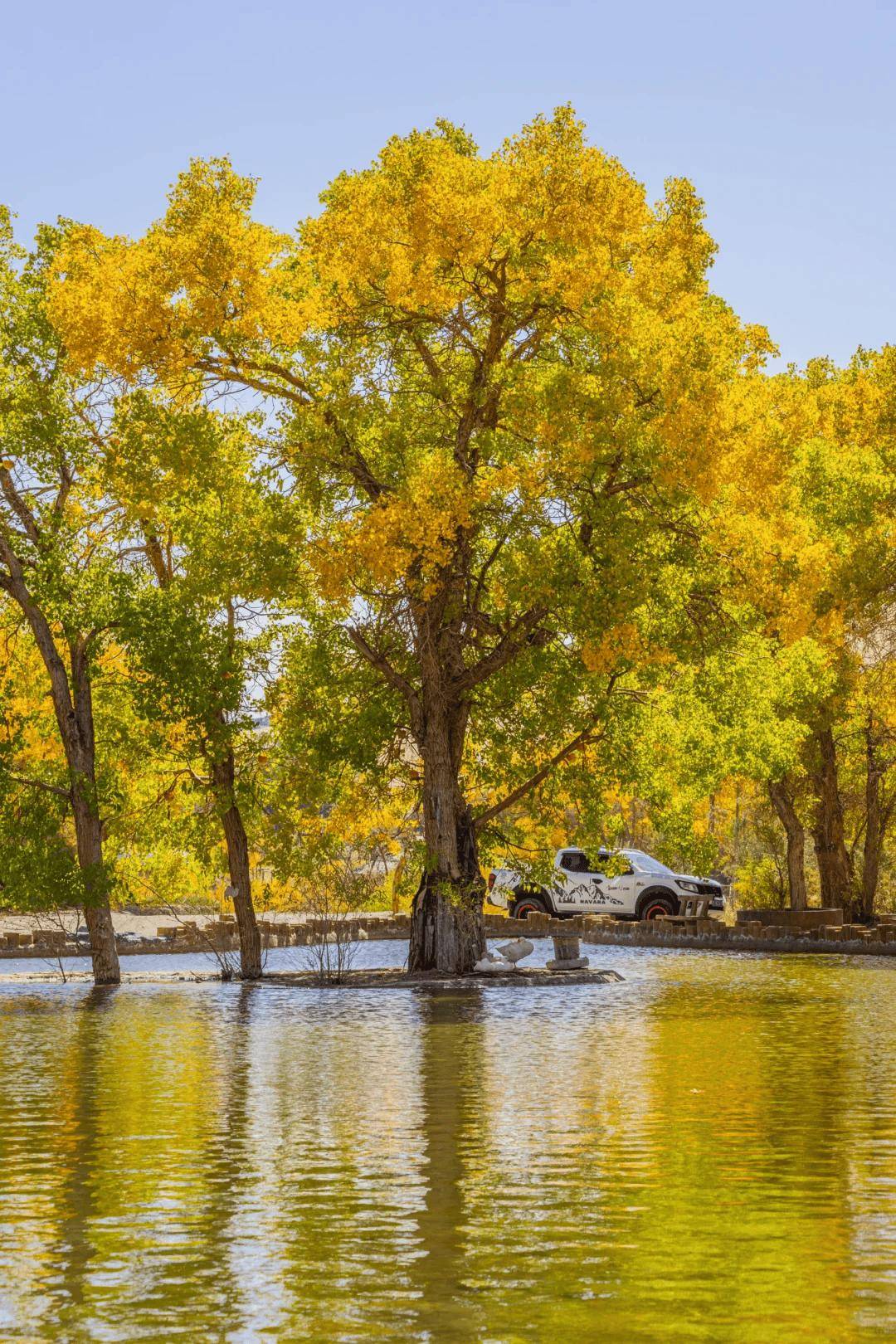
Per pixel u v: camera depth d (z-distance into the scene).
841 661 44.94
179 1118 13.22
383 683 34.94
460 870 32.97
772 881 53.59
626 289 29.67
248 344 30.12
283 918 57.00
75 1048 19.12
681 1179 10.22
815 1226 8.85
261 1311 7.25
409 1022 22.31
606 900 51.75
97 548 34.28
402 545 28.84
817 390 46.94
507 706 34.25
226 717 33.94
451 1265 8.03
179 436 29.88
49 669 34.12
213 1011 24.89
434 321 31.00
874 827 50.12
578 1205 9.46
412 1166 10.76
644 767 35.88
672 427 27.55
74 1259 8.26
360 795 36.78
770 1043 18.78
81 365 29.38
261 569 30.73
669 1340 6.77
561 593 28.70
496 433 29.50
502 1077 15.66
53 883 33.31
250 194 29.31
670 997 26.45
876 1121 12.62
